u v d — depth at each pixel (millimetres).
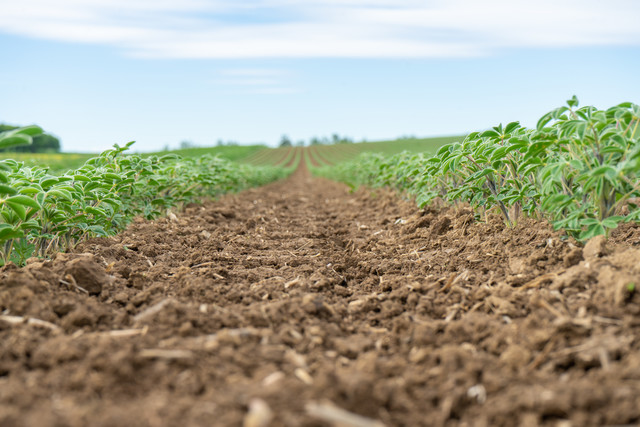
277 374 2035
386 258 4711
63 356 2090
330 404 1739
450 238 4895
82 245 4355
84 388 1889
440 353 2217
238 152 60469
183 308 2723
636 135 3328
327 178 26797
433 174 5484
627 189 3355
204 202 9219
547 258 3436
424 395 1927
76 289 3168
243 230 6492
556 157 3654
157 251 4742
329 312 2957
